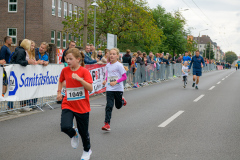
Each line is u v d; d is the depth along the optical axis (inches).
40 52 407.5
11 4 1384.1
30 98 372.8
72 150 211.5
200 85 761.6
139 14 1443.2
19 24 1378.0
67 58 185.8
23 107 369.1
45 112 368.2
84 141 189.9
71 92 186.5
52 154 201.9
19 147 218.4
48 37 1412.4
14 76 347.6
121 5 1413.6
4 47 394.6
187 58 941.2
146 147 216.4
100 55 615.5
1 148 215.9
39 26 1359.5
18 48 355.9
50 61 766.5
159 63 879.7
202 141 232.8
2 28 1391.5
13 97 348.2
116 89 272.2
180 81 891.4
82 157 189.2
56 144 226.7
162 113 356.8
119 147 216.7
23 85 360.8
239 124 297.1
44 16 1370.6
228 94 557.9
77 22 1384.1
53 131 269.1
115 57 272.1
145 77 753.0
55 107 405.7
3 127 285.0
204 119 320.8
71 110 186.4
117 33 1429.6
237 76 1230.3
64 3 1544.0
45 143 229.5
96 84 522.6
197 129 274.1
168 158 191.6
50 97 422.6
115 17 1407.5
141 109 385.7
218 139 239.3
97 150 209.5
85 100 189.2
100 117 334.6
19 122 308.0
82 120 188.4
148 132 262.5
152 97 508.7
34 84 378.9
